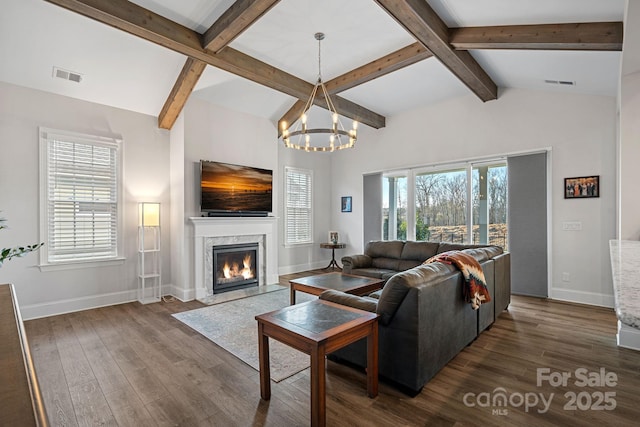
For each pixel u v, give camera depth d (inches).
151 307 169.6
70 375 98.7
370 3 124.0
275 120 232.1
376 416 78.7
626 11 91.6
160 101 183.3
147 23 123.3
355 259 200.7
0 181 143.9
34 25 126.4
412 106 235.0
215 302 179.0
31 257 151.5
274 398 86.8
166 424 76.5
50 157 157.3
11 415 20.4
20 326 39.8
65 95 161.0
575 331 132.9
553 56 141.0
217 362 107.4
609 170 165.0
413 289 85.0
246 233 210.2
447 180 225.6
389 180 259.1
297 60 166.2
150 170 191.3
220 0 119.8
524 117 191.0
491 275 134.1
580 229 173.5
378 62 165.2
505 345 119.3
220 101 197.6
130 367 103.8
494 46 132.6
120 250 179.3
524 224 190.4
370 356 85.7
